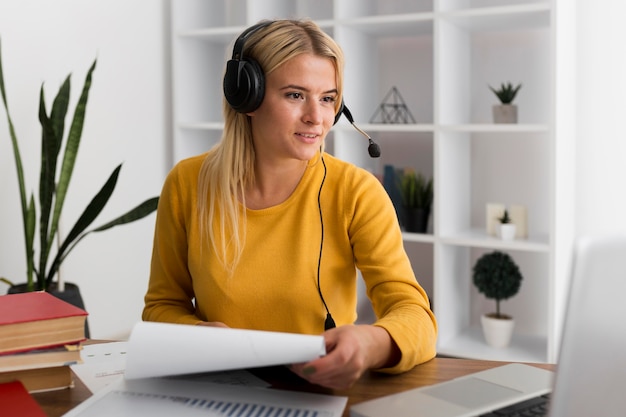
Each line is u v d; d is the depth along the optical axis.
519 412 0.92
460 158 2.96
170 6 3.40
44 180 2.40
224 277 1.33
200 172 1.43
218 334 0.94
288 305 1.32
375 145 1.39
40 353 1.02
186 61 3.34
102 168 3.07
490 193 3.07
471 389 0.99
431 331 1.17
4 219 2.72
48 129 2.31
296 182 1.38
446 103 2.79
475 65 3.04
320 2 3.33
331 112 1.30
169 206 1.45
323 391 1.02
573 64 2.75
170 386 1.04
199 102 3.44
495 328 2.83
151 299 1.45
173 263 1.46
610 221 2.81
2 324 0.99
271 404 0.97
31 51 2.76
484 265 2.85
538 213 2.98
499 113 2.77
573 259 0.70
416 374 1.10
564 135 2.64
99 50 3.04
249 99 1.27
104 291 3.13
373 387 1.05
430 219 3.09
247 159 1.38
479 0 3.00
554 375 0.72
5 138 2.69
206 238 1.37
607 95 2.77
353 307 1.41
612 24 2.73
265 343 0.93
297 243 1.34
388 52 3.22
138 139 3.26
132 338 0.96
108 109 3.09
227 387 1.04
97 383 1.08
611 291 0.70
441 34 2.71
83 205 2.99
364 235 1.33
